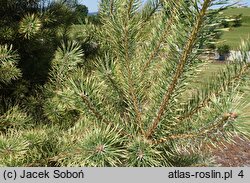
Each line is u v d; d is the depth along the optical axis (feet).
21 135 7.08
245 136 5.16
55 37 11.03
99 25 9.66
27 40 9.96
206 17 4.56
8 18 9.96
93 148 5.54
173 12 5.41
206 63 5.55
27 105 9.69
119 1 6.84
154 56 6.39
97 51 10.93
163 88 5.62
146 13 7.82
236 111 5.05
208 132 5.54
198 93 6.00
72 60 8.87
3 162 6.37
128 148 5.87
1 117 8.42
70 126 8.84
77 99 6.06
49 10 10.37
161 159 6.24
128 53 6.08
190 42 4.89
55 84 9.16
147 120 5.98
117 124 6.01
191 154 8.30
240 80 5.64
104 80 6.66
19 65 10.27
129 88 6.07
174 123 5.84
